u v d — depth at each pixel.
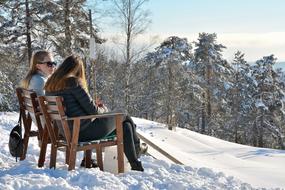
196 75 48.84
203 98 47.81
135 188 4.80
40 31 27.09
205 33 50.28
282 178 9.23
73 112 5.30
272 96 47.66
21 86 6.21
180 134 19.19
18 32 26.72
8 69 27.64
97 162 5.83
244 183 5.75
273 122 47.94
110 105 42.84
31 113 6.06
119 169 5.45
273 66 48.88
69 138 5.22
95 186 4.68
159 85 44.38
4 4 25.73
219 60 50.44
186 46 44.59
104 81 44.06
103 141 5.40
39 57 6.13
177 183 4.99
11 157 6.75
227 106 51.50
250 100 50.03
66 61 5.35
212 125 50.22
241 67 54.88
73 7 27.58
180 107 44.28
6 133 9.63
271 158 15.97
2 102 22.20
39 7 26.36
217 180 5.66
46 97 5.30
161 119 44.62
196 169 6.14
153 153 8.56
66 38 27.33
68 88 5.24
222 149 17.77
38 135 6.30
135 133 5.72
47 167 5.75
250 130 48.34
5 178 4.72
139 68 39.16
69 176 4.96
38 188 4.47
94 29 28.61
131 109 40.22
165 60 42.56
